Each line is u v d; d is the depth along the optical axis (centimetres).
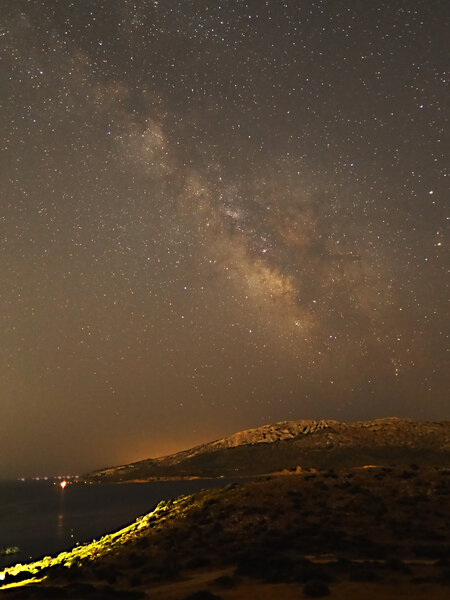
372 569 1839
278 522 2862
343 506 3038
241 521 2948
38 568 2995
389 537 2534
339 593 1527
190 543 2714
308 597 1502
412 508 2978
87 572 2403
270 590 1627
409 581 1647
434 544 2388
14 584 2480
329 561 2094
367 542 2430
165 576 2148
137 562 2473
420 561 2064
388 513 2905
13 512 10825
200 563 2300
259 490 3475
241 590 1667
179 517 3275
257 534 2716
